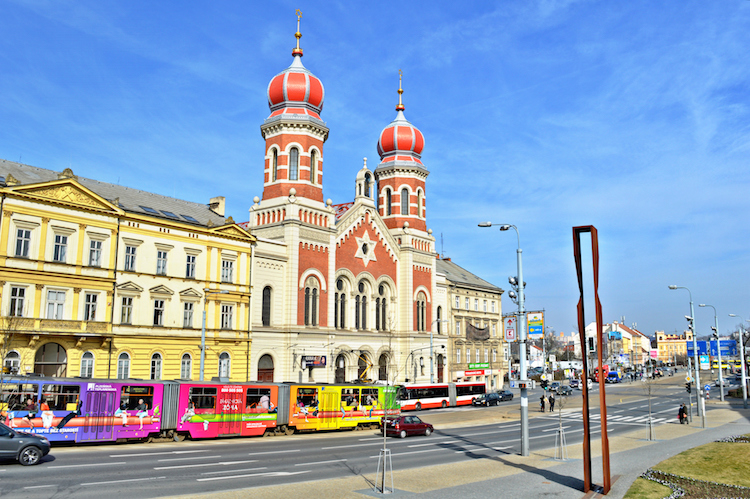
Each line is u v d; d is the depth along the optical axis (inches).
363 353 3009.4
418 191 3501.5
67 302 1844.2
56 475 984.9
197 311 2213.3
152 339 2053.4
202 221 2356.1
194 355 2187.5
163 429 1489.9
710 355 3331.7
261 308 2479.1
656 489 993.5
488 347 4158.5
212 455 1279.5
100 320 1914.4
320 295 2768.2
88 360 1881.2
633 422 2269.9
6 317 1678.2
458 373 3772.1
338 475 1079.6
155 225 2102.6
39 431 1318.9
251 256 2423.7
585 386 1000.2
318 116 2906.0
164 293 2108.8
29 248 1776.6
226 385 1630.2
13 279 1724.9
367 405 2006.6
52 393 1350.9
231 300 2324.1
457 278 3996.1
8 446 1053.8
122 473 1021.8
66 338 1818.4
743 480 1101.7
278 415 1752.0
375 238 3169.3
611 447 1539.1
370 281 3107.8
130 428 1435.8
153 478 985.5
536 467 1196.5
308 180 2790.4
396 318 3250.5
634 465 1237.1
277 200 2733.8
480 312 4109.3
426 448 1509.6
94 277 1903.3
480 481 1034.7
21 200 1758.1
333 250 2851.9
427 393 2952.8
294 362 2568.9
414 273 3356.3
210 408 1583.4
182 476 1013.2
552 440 1697.8
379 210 3499.0
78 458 1174.3
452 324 3789.4
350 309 2962.6
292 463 1205.7
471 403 3174.2
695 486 1028.5
